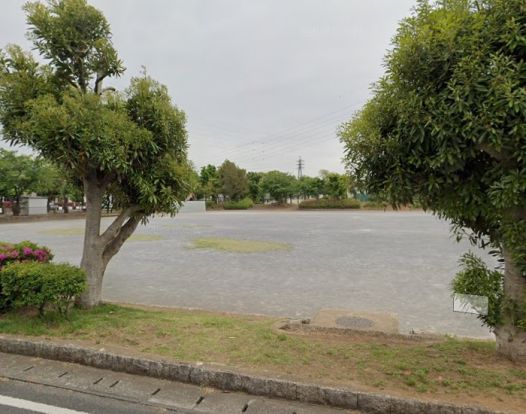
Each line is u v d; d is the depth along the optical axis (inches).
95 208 179.9
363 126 113.3
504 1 91.4
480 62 91.2
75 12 159.2
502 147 92.7
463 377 109.4
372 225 824.3
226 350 130.2
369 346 136.5
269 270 327.9
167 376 117.7
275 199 1909.4
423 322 191.3
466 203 109.3
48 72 163.6
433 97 95.8
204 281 285.1
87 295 178.5
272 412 99.4
